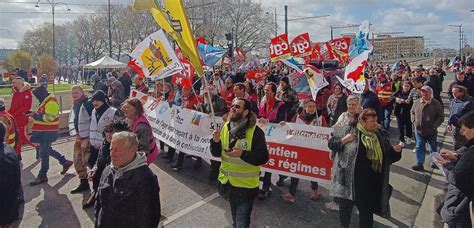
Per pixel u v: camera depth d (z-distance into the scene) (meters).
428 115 7.23
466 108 6.38
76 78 42.12
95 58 68.50
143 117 4.83
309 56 13.78
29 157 8.65
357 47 8.11
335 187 4.18
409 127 9.77
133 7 4.68
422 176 7.13
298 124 5.89
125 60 63.19
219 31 51.75
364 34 7.94
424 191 6.34
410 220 5.21
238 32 55.12
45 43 74.19
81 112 6.13
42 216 5.32
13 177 4.11
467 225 3.81
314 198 5.91
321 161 5.59
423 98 7.30
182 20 4.29
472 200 3.46
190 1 48.47
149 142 4.79
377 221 5.18
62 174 7.27
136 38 57.06
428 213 5.44
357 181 4.02
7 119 6.11
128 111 4.73
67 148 9.51
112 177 3.08
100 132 5.66
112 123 4.43
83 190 6.33
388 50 81.81
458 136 6.28
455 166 3.54
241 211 3.94
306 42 13.29
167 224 5.07
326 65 14.61
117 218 3.01
